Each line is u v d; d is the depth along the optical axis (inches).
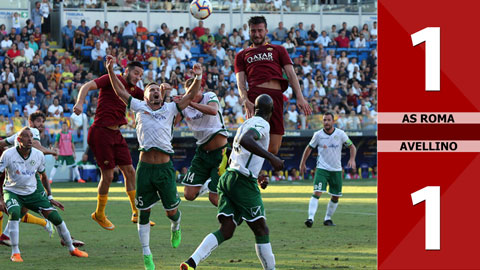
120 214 780.6
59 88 1493.6
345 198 1013.8
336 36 1920.5
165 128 443.2
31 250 514.3
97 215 605.0
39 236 595.8
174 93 1505.9
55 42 1743.4
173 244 513.0
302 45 1823.3
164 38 1711.4
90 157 1425.9
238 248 514.3
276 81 484.1
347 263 437.1
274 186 1301.7
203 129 561.9
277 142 488.7
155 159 445.7
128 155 602.9
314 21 1979.6
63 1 1756.9
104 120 583.8
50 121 1373.0
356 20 2010.3
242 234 596.7
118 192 1135.0
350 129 1566.2
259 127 379.9
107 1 1788.9
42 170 502.6
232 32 1879.9
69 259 469.1
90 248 523.5
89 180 1414.9
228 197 400.2
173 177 454.3
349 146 684.7
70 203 919.7
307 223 652.7
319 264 433.4
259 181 400.2
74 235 600.7
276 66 483.2
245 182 392.8
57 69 1520.7
